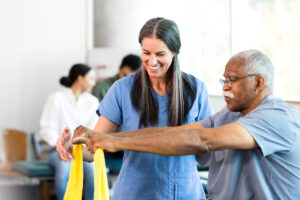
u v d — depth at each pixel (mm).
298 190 1555
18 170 4281
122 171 1928
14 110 5711
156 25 1727
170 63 1798
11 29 5707
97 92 4500
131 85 1941
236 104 1612
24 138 5051
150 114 1898
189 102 1934
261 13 4480
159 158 1876
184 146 1466
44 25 5816
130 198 1888
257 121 1524
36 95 5789
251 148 1537
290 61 4090
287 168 1552
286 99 3697
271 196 1571
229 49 4902
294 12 4086
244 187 1615
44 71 5820
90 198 2361
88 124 4066
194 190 1940
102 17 5984
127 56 4438
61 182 3715
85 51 5957
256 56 1579
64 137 1849
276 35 4293
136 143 1501
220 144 1477
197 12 5527
